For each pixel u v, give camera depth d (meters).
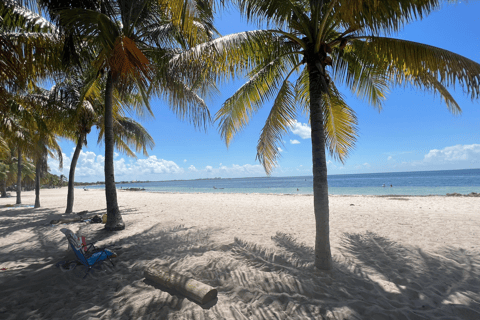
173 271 3.39
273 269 3.87
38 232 6.97
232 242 5.46
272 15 3.52
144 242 5.65
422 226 6.66
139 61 3.86
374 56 3.77
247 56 3.73
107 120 6.98
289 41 4.04
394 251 4.62
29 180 42.12
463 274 3.58
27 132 9.77
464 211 8.98
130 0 5.69
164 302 2.93
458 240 5.26
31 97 7.71
